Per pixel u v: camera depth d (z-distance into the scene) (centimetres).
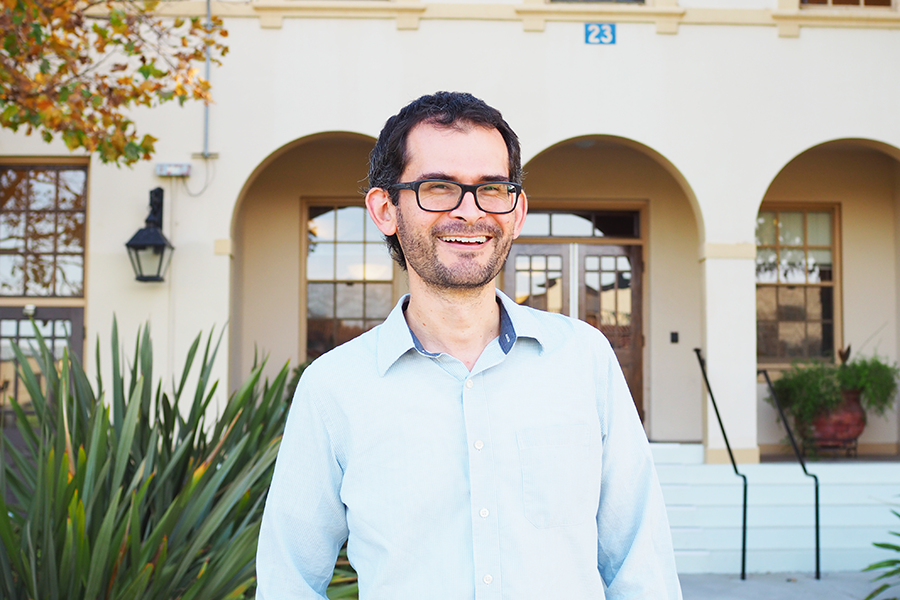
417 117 120
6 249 597
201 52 437
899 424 709
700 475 548
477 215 117
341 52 580
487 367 115
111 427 279
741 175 586
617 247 732
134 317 558
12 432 582
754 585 476
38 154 580
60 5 392
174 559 241
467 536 109
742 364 571
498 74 585
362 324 704
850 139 592
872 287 723
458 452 112
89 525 236
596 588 113
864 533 518
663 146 586
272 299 689
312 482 120
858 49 596
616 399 125
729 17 593
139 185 566
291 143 577
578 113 586
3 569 216
